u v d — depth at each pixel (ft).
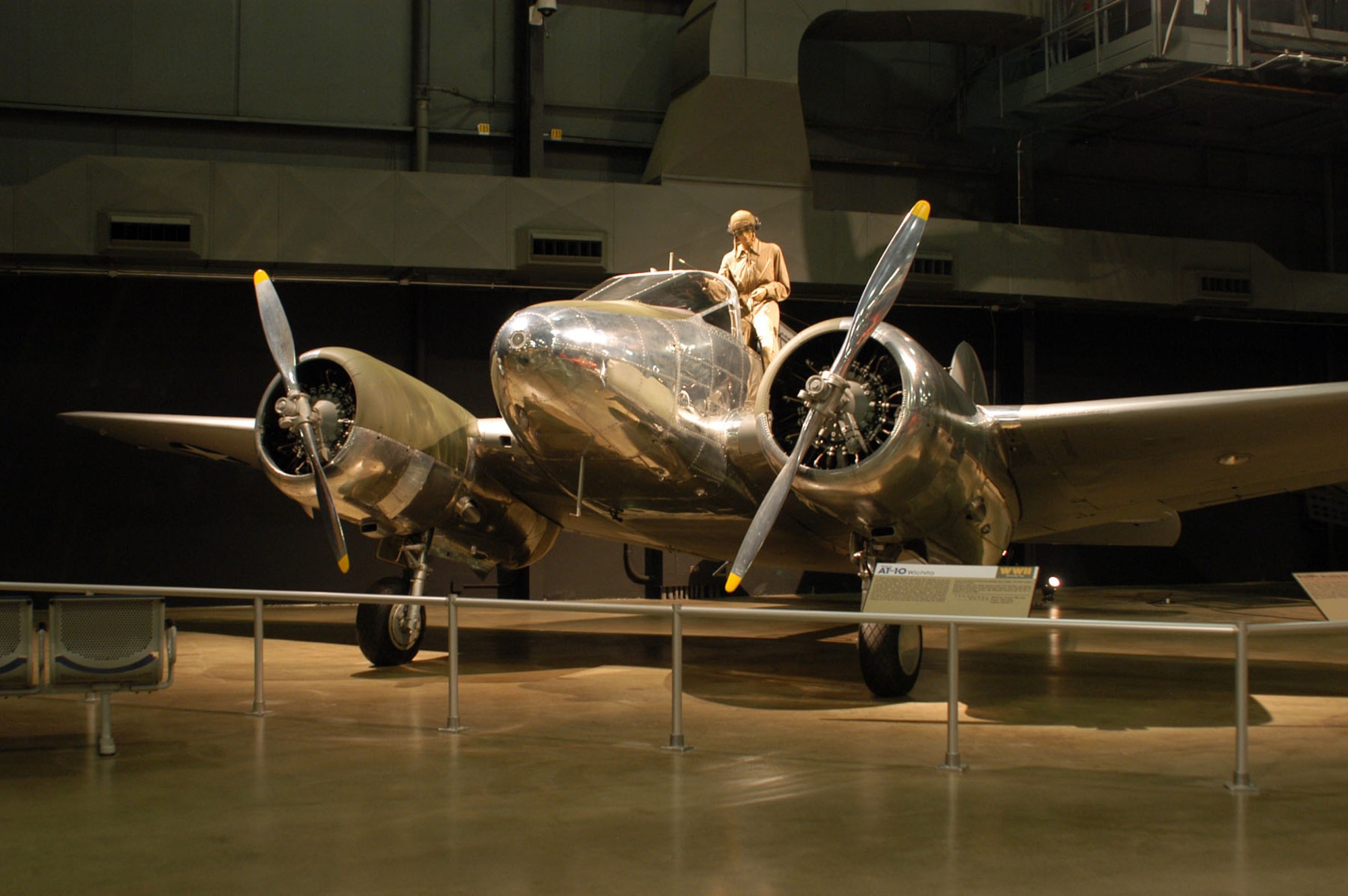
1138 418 20.56
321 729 17.71
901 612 15.83
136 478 42.98
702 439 22.31
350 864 10.70
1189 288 48.16
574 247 41.27
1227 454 21.81
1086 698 21.49
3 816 12.46
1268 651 30.71
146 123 43.04
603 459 22.44
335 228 39.52
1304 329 57.47
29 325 42.14
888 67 50.70
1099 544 34.88
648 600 46.65
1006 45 47.42
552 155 46.62
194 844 11.37
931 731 17.69
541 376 20.45
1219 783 14.08
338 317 44.96
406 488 24.00
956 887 10.03
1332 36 42.70
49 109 41.98
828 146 49.83
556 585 46.16
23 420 41.98
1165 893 9.87
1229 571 55.62
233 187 38.83
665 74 47.83
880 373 21.39
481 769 14.82
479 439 25.36
